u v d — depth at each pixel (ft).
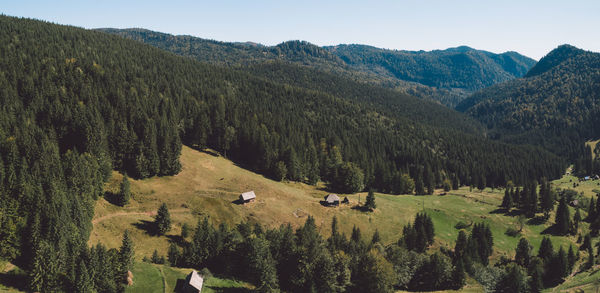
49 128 377.91
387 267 254.68
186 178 424.05
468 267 303.48
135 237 286.46
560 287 319.47
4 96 396.57
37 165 285.02
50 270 196.85
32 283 192.95
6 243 210.79
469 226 447.83
